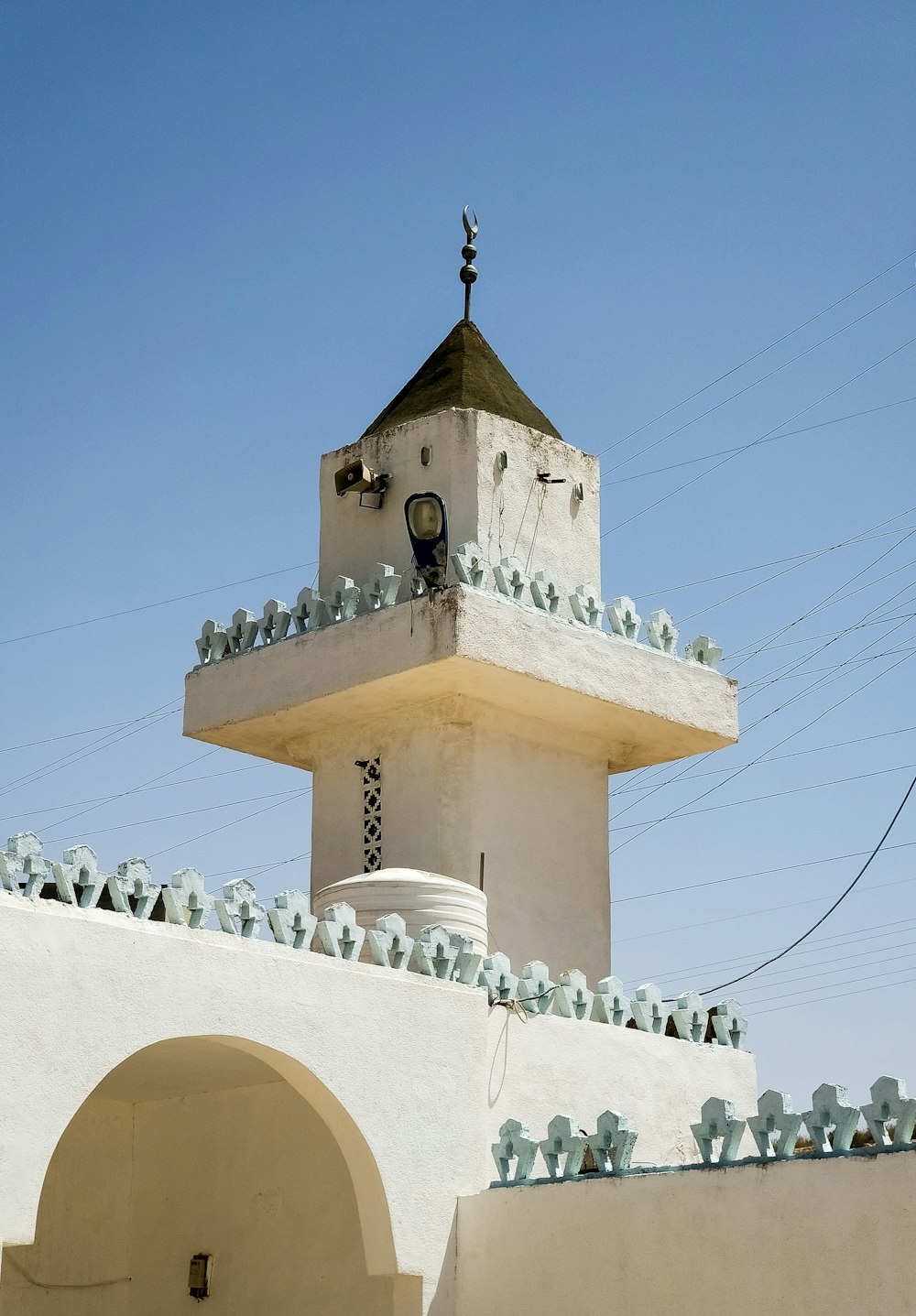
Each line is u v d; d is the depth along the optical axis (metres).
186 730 18.91
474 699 17.88
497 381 19.80
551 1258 13.53
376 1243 13.88
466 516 18.22
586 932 18.31
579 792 18.73
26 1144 11.90
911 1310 11.36
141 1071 15.27
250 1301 15.41
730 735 18.95
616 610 18.36
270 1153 15.69
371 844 18.14
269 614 18.59
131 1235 16.47
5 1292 15.61
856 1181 11.86
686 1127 16.44
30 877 12.43
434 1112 14.39
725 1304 12.34
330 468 19.55
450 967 15.05
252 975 13.45
